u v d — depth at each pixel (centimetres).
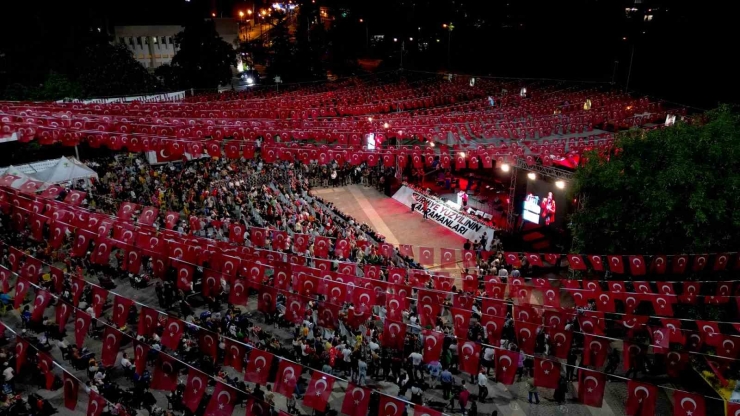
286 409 1598
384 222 3334
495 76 6319
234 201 3183
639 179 1708
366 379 1766
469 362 1214
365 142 2723
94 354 1748
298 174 4034
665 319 1495
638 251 1780
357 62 7538
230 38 8681
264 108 3706
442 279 1861
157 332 1811
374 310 2002
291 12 9925
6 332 1861
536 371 1148
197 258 1667
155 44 7775
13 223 1711
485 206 3312
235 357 1156
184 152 1870
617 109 3594
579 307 1809
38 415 1459
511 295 1761
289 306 1445
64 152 3953
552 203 2695
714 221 1609
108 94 4869
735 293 1664
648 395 1002
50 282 2038
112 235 2275
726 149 1611
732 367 1616
